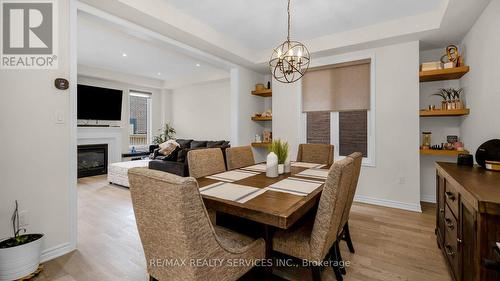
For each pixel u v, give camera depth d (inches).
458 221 59.4
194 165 88.0
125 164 187.9
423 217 117.6
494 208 41.8
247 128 187.0
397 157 132.4
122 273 72.6
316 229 54.8
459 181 59.3
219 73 243.8
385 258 80.1
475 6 92.2
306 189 65.6
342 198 58.3
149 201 42.2
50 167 79.7
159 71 241.9
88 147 223.1
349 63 144.4
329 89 153.3
